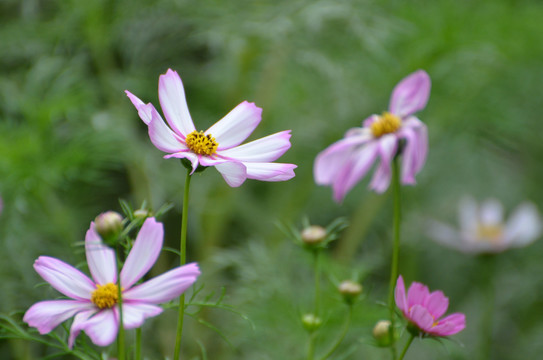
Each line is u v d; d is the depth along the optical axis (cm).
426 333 91
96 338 85
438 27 155
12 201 123
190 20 158
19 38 146
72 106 129
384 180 104
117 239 87
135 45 157
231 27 152
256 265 122
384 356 117
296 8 151
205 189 154
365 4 154
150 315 86
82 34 151
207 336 134
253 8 154
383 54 155
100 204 150
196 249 161
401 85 103
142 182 145
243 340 120
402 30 156
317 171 105
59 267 88
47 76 137
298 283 123
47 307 87
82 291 87
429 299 92
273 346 118
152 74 161
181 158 88
